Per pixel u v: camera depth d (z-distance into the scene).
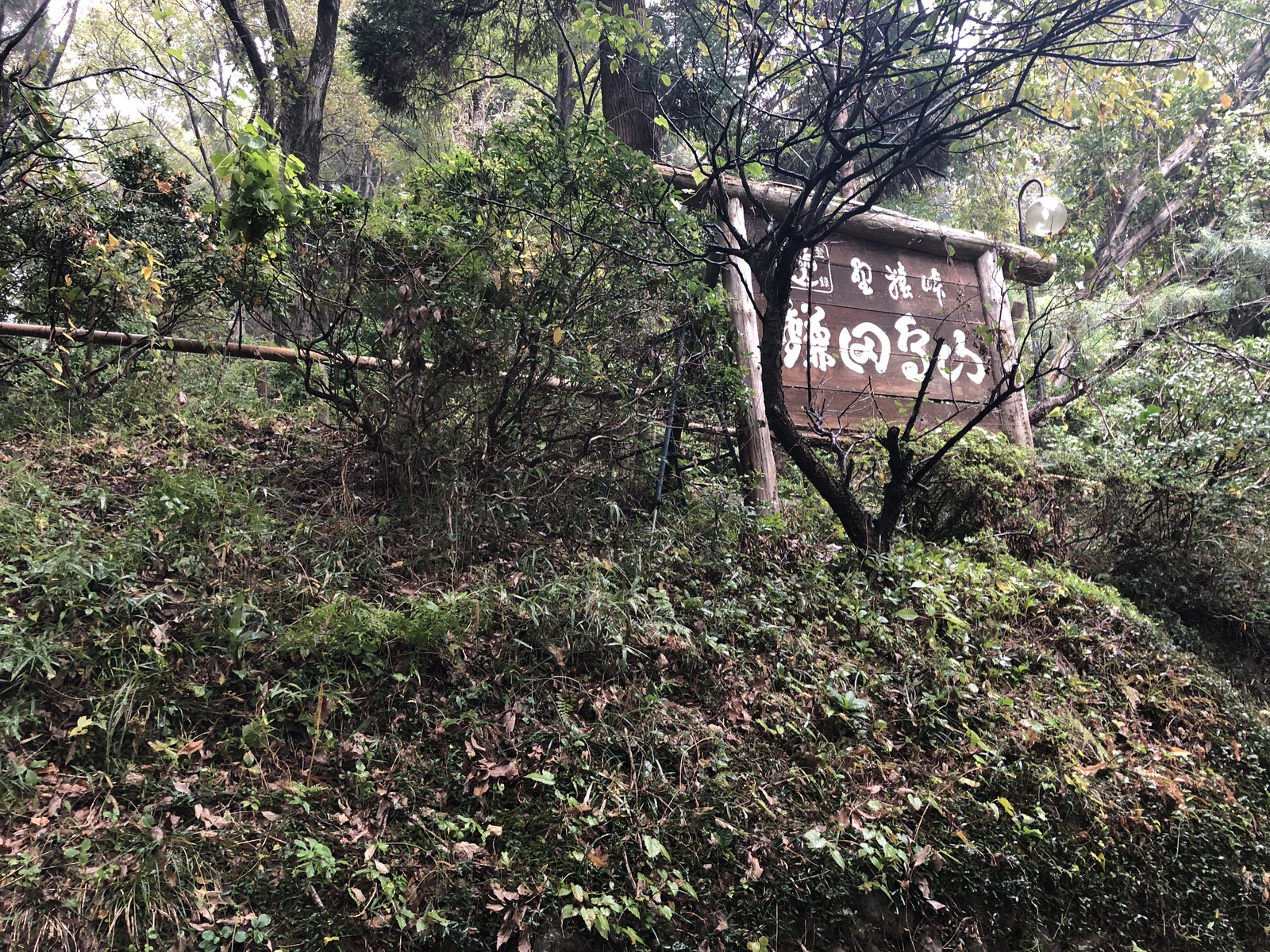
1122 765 3.90
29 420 4.71
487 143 4.61
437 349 4.04
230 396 5.59
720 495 4.93
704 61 5.46
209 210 3.94
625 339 4.58
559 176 4.46
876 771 3.46
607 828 2.94
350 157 22.94
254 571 3.56
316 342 4.26
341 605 3.39
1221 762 4.27
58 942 2.26
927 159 9.39
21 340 5.14
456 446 4.26
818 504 5.59
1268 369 6.30
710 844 2.96
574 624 3.56
